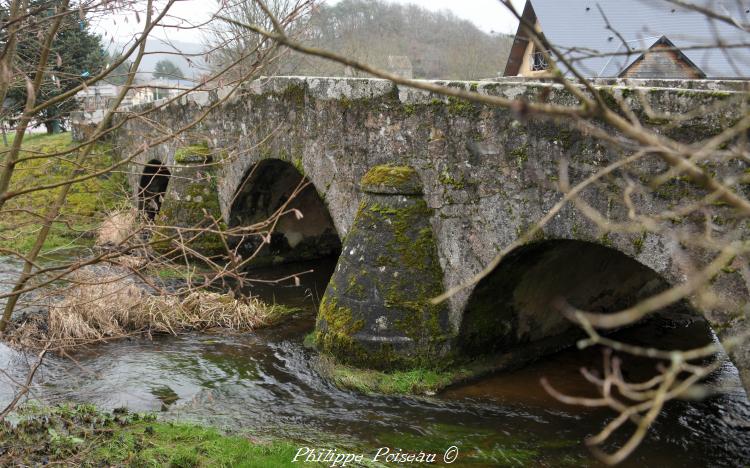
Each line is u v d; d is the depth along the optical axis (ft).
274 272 45.62
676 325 32.78
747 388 17.12
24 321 30.60
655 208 18.71
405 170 26.43
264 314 34.40
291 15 14.43
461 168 24.58
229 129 40.98
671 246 18.44
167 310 33.24
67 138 71.31
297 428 22.13
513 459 19.93
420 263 25.75
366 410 23.47
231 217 45.06
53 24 14.62
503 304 26.50
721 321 17.44
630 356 28.58
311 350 29.07
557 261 25.90
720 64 46.91
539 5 58.34
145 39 13.67
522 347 28.19
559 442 20.95
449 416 22.89
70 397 24.62
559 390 24.90
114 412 23.13
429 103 25.41
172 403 24.23
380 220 26.25
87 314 31.78
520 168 22.44
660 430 21.66
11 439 20.47
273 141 36.29
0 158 19.86
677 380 25.59
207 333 32.32
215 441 20.83
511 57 65.36
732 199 5.91
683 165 5.89
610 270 29.55
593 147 20.11
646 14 53.57
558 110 5.49
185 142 17.54
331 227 50.08
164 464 19.34
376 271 25.90
